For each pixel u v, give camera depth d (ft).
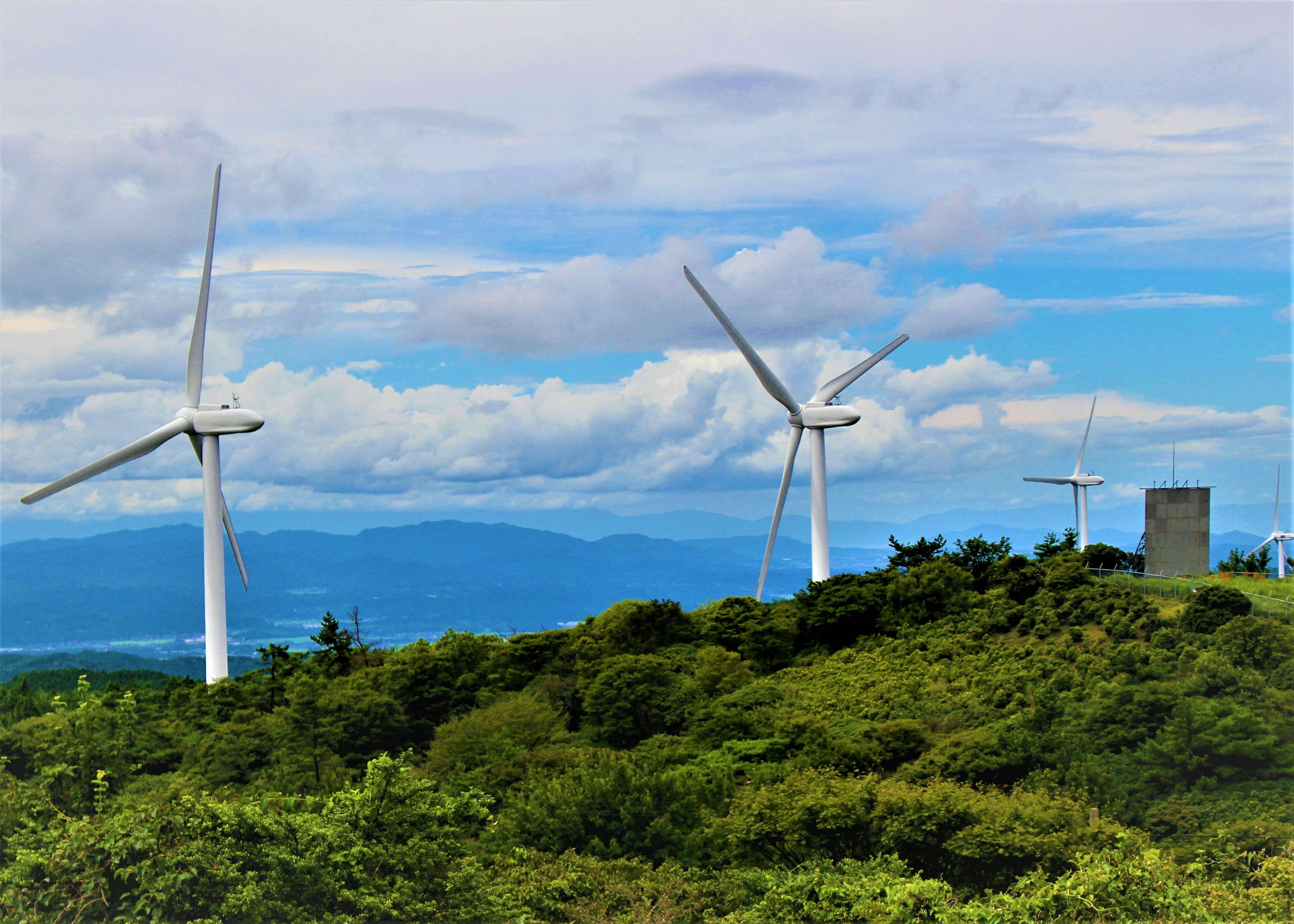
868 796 142.72
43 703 246.47
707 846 147.43
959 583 288.92
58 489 278.67
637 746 221.25
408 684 255.09
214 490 309.42
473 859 122.72
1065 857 128.88
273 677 276.21
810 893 126.72
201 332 307.78
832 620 285.43
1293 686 195.83
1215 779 159.74
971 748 170.09
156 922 98.43
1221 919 113.80
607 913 125.90
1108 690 196.95
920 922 116.47
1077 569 282.15
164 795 122.52
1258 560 316.40
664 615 290.76
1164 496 287.69
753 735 210.38
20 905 98.68
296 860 108.68
